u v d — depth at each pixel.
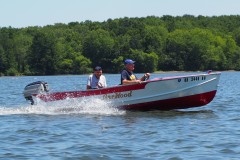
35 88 24.55
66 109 24.19
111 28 175.88
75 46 150.50
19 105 30.88
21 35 165.00
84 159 13.34
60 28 180.38
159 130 17.84
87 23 190.38
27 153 14.17
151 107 23.77
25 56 150.12
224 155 13.52
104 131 17.91
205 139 15.84
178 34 155.88
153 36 151.75
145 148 14.59
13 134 17.70
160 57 150.25
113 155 13.73
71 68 147.50
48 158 13.50
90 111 23.91
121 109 23.72
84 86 61.59
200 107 26.34
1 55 148.50
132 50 143.62
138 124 19.48
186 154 13.73
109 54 146.38
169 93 23.38
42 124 20.16
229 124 19.20
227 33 190.75
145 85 23.39
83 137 16.70
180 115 22.38
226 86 52.16
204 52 150.88
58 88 57.16
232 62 154.75
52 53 147.75
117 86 23.53
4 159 13.45
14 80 104.50
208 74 23.38
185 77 23.31
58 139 16.41
